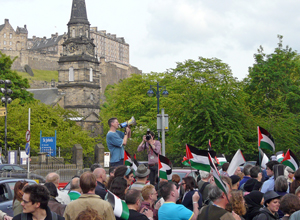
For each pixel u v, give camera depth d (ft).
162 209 29.55
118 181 30.60
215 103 130.52
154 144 47.96
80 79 354.74
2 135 194.59
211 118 129.80
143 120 248.73
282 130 147.43
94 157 220.84
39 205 23.12
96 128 347.15
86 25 360.89
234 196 31.04
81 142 238.07
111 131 44.47
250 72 191.62
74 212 25.99
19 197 31.91
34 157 186.91
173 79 263.49
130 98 270.46
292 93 176.76
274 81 184.34
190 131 133.08
